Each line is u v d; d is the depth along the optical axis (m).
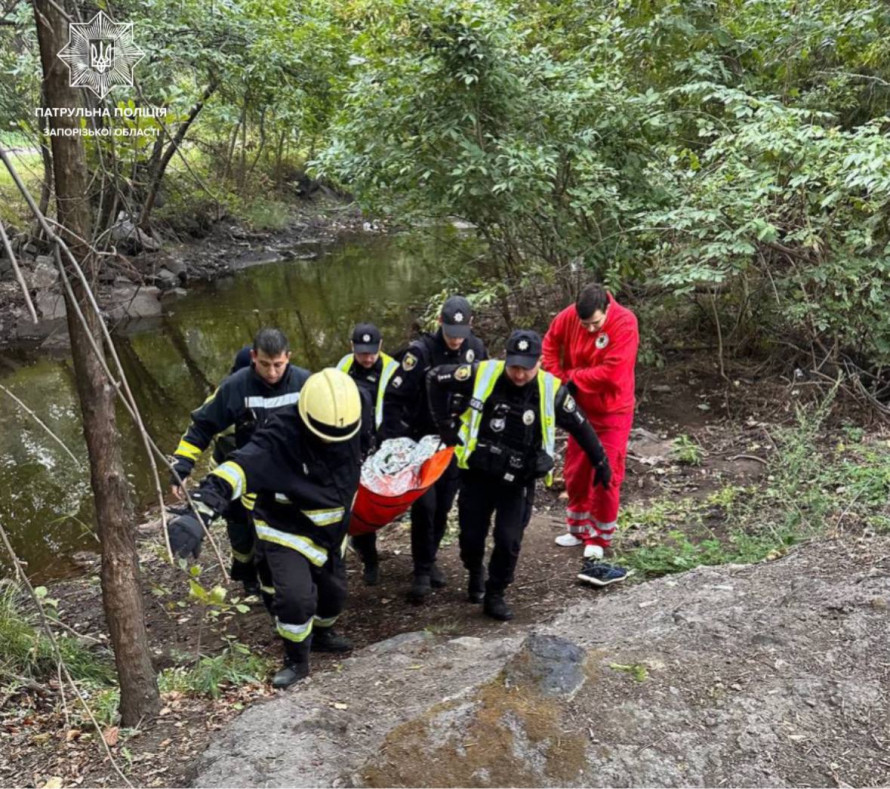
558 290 10.67
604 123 8.52
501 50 8.16
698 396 8.37
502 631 4.50
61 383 11.62
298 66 13.23
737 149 7.43
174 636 5.05
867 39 8.67
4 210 10.39
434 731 2.66
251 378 4.49
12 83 8.30
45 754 3.42
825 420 7.23
